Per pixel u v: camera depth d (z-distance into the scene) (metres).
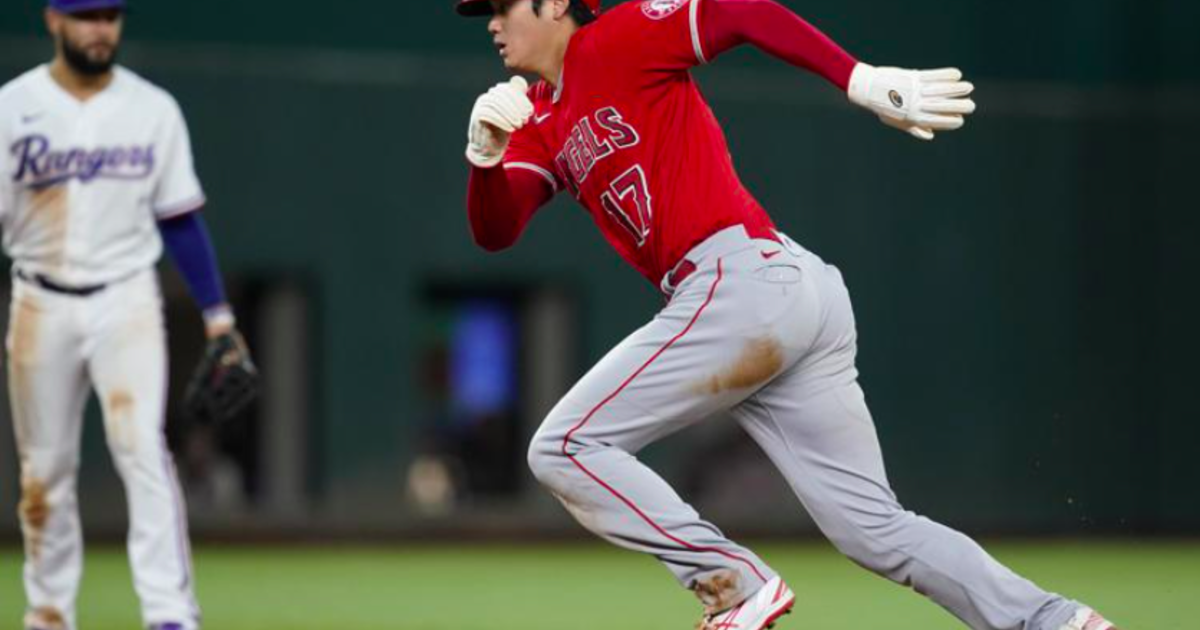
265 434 54.09
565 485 18.80
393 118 55.28
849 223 58.59
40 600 22.80
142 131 22.55
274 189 54.12
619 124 18.50
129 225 22.50
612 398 18.61
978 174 60.06
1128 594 37.03
